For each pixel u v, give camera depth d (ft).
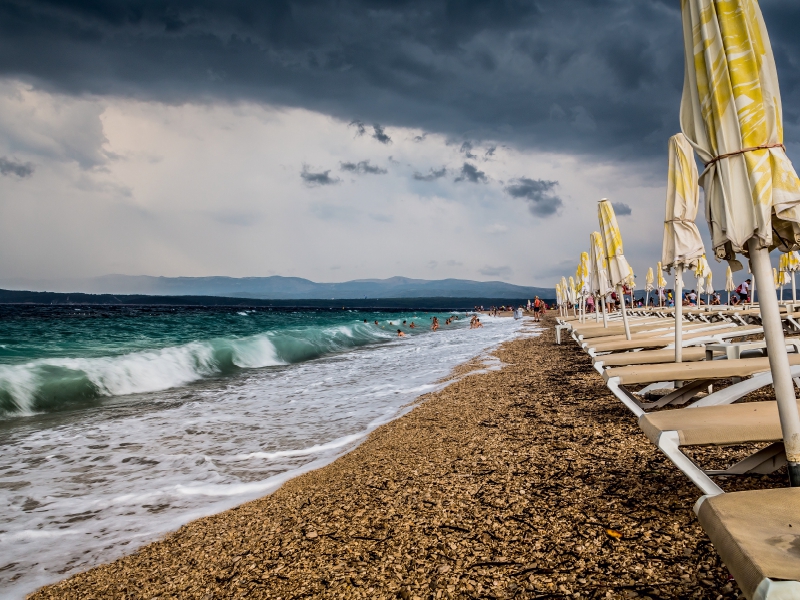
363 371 41.96
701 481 6.88
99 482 15.84
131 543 11.56
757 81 5.73
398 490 12.72
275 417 24.63
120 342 60.34
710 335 22.80
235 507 13.32
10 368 29.96
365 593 8.09
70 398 29.40
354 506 12.00
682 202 14.47
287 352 55.11
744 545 4.50
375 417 23.71
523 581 7.84
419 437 18.51
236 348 46.68
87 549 11.41
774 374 5.93
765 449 9.94
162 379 36.35
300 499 13.19
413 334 99.30
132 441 20.53
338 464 16.24
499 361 43.21
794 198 5.49
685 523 8.91
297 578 8.89
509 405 22.74
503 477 12.73
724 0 5.87
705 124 6.14
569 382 27.61
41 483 15.76
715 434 7.68
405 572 8.59
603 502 10.34
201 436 21.20
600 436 15.62
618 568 7.80
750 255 5.95
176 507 13.74
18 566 10.69
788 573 3.89
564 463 13.28
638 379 12.57
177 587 9.23
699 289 64.85
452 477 13.24
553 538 9.09
